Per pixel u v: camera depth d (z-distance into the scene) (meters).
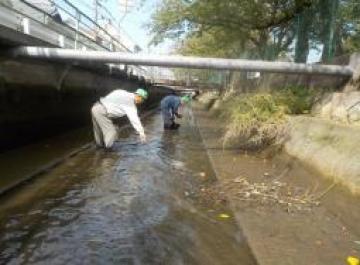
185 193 6.59
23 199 5.93
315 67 8.44
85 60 8.77
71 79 12.59
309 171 6.83
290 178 7.25
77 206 5.78
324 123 7.39
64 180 7.03
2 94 8.20
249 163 8.73
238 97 15.48
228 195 6.36
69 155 8.90
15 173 7.02
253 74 18.05
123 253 4.42
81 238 4.73
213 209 5.85
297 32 12.70
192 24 18.20
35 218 5.25
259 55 17.17
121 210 5.71
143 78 26.80
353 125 6.74
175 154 9.95
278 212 5.57
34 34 10.45
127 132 13.59
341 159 5.97
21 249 4.40
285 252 4.36
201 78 43.56
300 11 12.93
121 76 19.30
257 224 5.12
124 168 8.13
